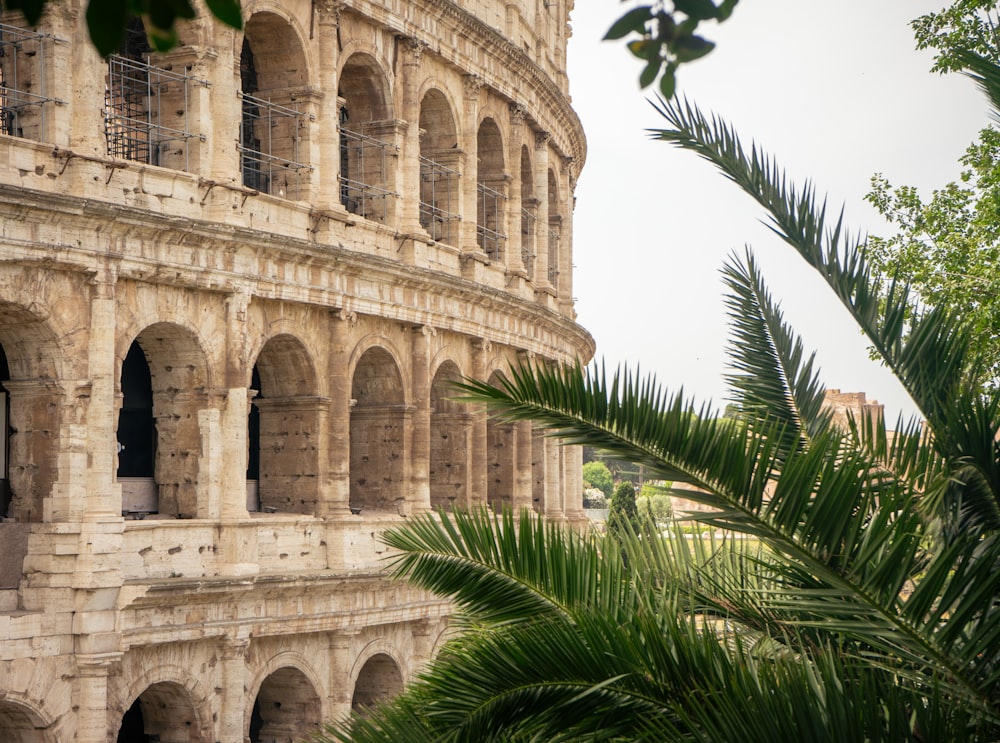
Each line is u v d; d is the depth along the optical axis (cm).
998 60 2598
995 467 2389
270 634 5900
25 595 5181
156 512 5897
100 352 5269
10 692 4994
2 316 5216
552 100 8650
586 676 2291
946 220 6169
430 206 7181
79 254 5194
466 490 7394
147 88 5822
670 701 2259
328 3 6338
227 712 5709
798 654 2562
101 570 5191
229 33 5841
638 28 1209
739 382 2998
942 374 2588
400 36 6894
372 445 6900
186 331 5688
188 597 5494
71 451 5222
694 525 2895
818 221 2691
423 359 6938
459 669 2402
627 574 2797
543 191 8644
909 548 2127
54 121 5178
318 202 6291
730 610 2770
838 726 2023
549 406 2241
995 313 5275
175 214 5588
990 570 2175
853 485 2103
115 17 1123
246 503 6166
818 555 2109
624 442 2206
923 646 2086
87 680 5166
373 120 6894
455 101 7438
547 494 8919
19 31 5209
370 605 6425
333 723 2744
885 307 2653
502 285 7925
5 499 5419
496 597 2622
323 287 6231
